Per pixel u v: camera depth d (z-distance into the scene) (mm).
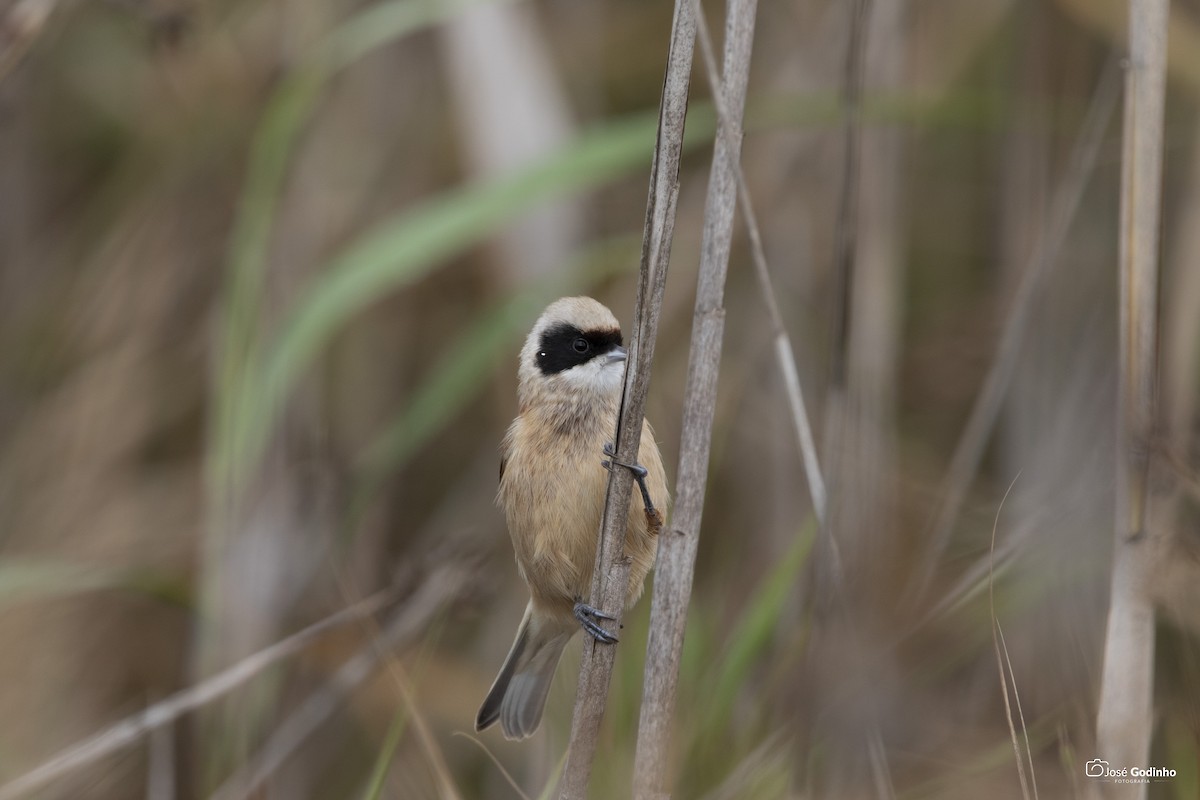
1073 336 10633
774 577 8836
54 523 12273
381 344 13359
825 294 11656
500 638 11852
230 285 10445
